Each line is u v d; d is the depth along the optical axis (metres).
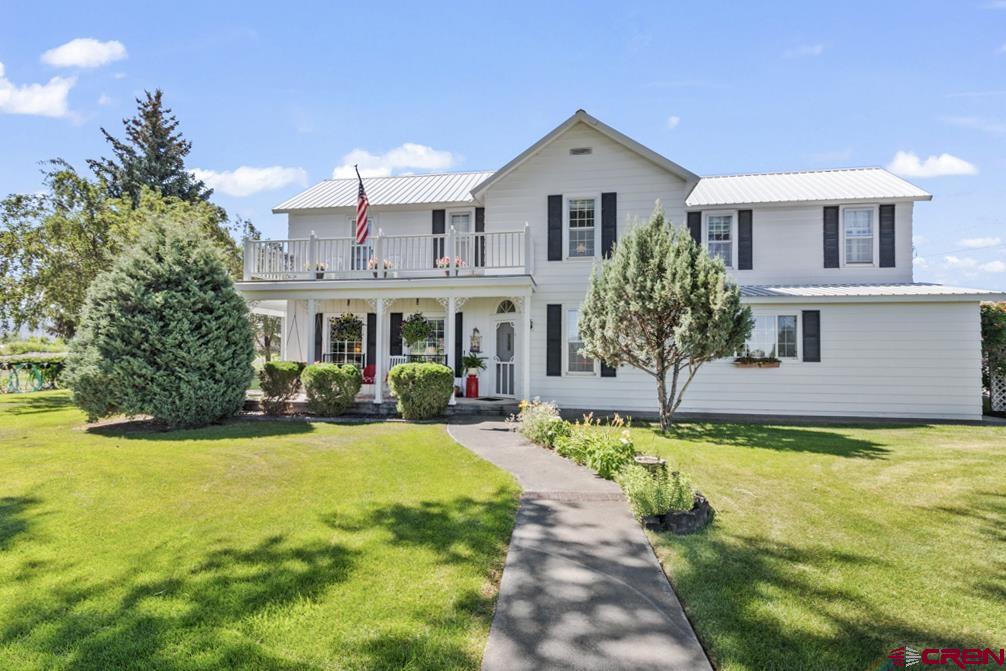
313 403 11.98
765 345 13.24
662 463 5.97
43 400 16.27
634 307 9.82
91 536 4.43
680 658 2.73
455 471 6.62
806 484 6.22
